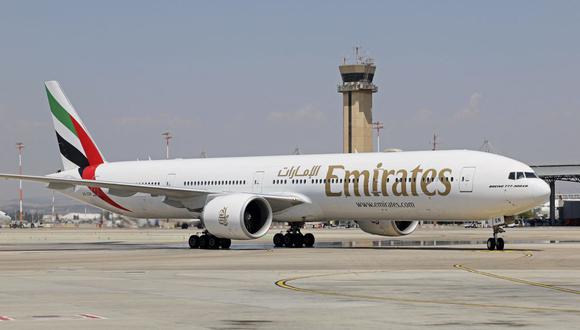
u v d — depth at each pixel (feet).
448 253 145.79
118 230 440.04
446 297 74.69
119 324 58.59
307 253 149.38
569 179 436.35
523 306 68.08
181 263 123.75
